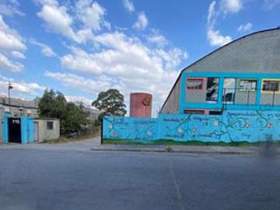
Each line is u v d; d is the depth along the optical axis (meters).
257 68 21.12
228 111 16.36
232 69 21.28
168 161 9.75
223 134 16.34
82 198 4.93
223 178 6.76
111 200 4.83
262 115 16.17
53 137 27.08
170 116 16.73
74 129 33.47
